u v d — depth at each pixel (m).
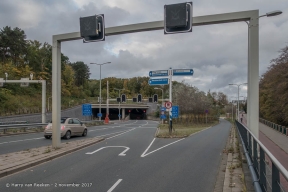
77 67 119.31
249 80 10.48
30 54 81.12
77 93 97.75
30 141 17.89
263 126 48.56
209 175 8.80
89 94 113.56
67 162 10.55
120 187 7.24
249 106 10.41
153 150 14.41
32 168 9.34
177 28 10.61
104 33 12.14
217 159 11.84
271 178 4.21
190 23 10.45
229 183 7.53
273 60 35.47
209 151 14.33
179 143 18.11
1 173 8.02
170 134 23.89
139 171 9.24
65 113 61.44
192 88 57.47
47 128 19.61
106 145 16.17
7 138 20.11
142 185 7.48
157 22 11.84
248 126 10.42
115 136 23.19
